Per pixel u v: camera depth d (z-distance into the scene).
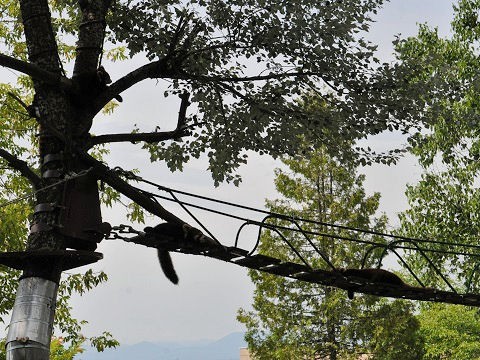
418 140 16.23
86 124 12.72
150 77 13.80
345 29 14.94
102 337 19.64
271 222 31.83
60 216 11.64
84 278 19.50
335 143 16.31
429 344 34.25
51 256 11.38
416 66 16.02
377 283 14.08
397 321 30.08
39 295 11.23
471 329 34.31
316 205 31.78
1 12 20.42
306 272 13.78
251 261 13.16
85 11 13.73
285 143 15.98
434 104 16.19
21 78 19.94
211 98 16.02
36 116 12.43
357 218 30.83
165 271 13.33
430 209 27.14
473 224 26.67
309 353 30.78
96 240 11.82
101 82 12.86
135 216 19.73
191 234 12.37
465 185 26.83
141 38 15.91
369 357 30.61
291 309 31.02
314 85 15.92
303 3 15.01
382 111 15.66
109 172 12.17
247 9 15.23
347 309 30.22
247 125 15.86
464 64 25.95
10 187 19.44
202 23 15.20
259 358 31.41
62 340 18.52
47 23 13.07
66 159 11.97
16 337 11.00
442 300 14.73
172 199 12.48
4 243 18.77
